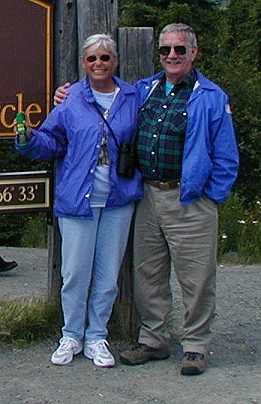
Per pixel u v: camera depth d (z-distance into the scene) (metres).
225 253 9.47
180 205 4.66
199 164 4.56
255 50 13.26
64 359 4.89
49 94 5.20
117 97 4.72
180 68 4.60
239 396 4.51
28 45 5.14
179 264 4.77
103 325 4.95
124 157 4.68
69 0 5.17
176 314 6.04
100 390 4.55
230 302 6.73
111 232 4.79
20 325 5.24
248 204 11.06
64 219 4.75
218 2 14.91
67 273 4.79
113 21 5.21
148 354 4.96
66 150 4.81
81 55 5.14
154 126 4.65
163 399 4.45
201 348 4.85
